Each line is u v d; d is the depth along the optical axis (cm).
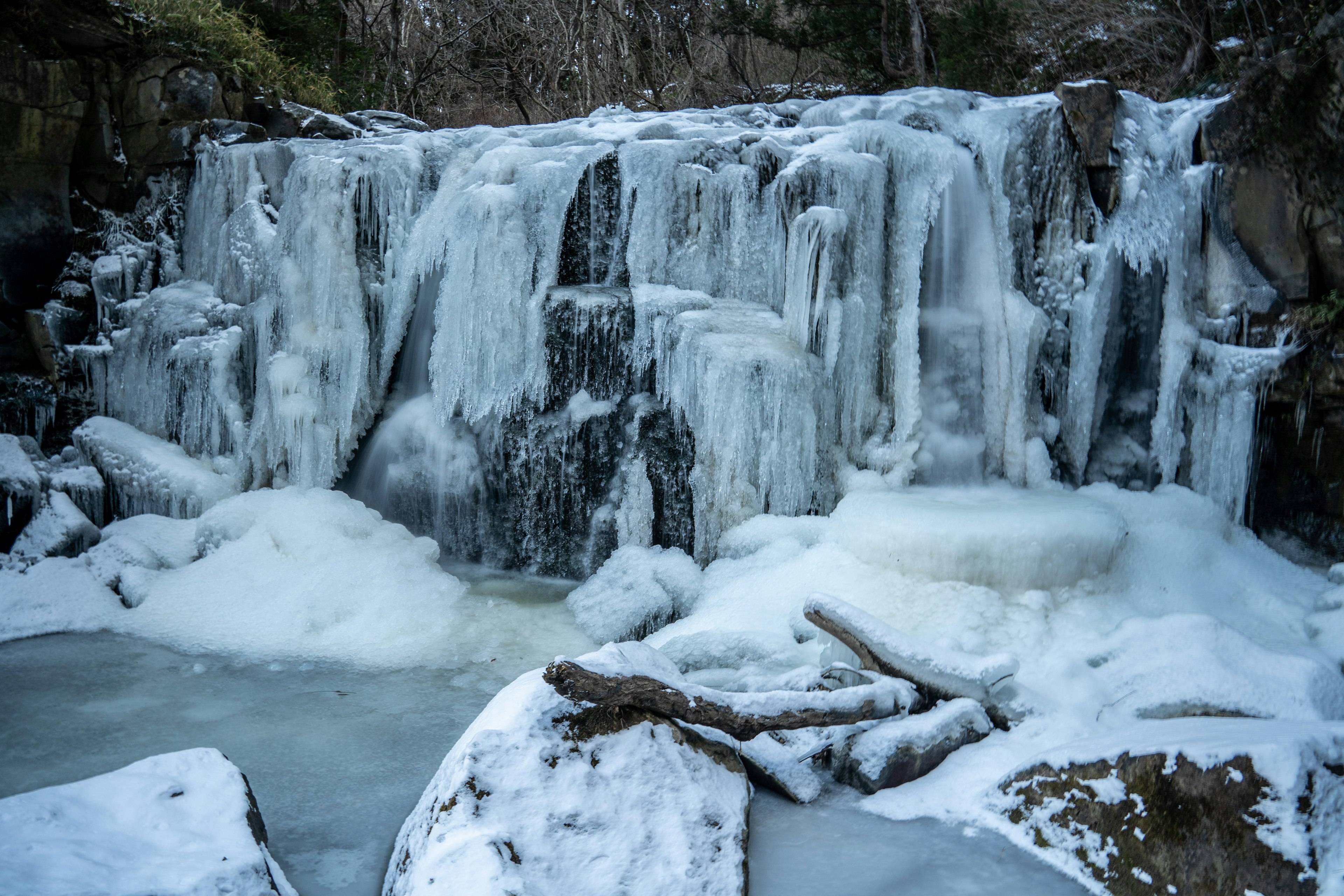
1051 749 397
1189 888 328
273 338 782
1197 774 336
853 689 424
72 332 882
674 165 741
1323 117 694
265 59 1080
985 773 418
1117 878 346
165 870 298
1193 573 629
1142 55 1223
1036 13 1252
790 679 480
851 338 700
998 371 727
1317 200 699
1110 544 595
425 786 429
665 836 342
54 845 301
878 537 603
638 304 714
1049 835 372
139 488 769
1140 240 725
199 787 361
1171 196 735
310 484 759
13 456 755
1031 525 580
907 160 730
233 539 707
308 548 686
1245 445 711
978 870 361
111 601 658
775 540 655
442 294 750
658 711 383
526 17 2016
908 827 392
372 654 593
